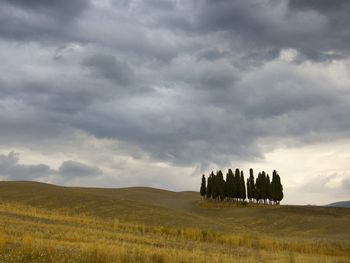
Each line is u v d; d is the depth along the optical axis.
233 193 118.62
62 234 32.31
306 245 41.94
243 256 32.19
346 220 80.75
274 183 117.69
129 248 27.83
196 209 104.94
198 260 23.92
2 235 24.42
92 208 72.19
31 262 19.42
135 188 193.12
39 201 76.38
